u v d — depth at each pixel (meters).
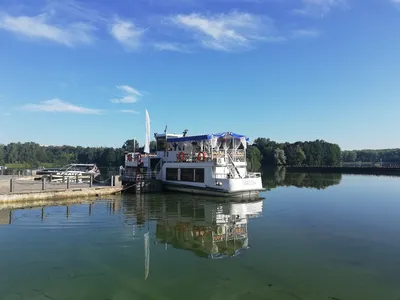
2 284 10.92
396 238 16.83
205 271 12.04
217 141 36.41
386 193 38.72
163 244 15.67
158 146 42.78
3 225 19.62
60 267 12.50
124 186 35.72
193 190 34.78
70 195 31.25
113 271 12.08
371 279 11.35
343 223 20.66
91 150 152.25
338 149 160.50
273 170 112.00
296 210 25.64
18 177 42.84
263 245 15.52
